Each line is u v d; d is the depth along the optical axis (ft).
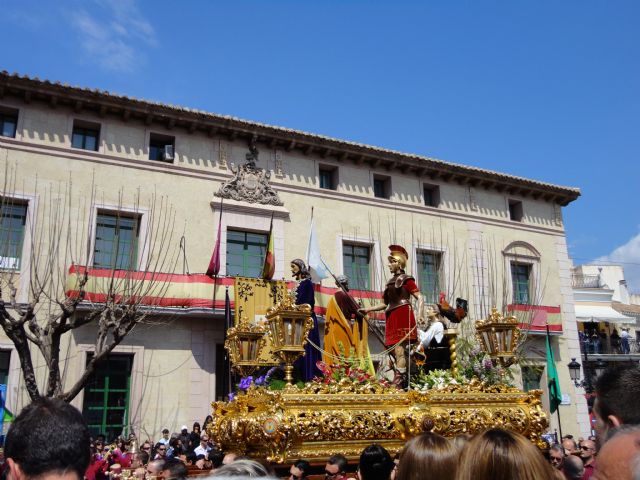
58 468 7.05
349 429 20.71
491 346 27.89
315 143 78.07
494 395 24.59
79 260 61.21
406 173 86.17
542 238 96.02
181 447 52.49
